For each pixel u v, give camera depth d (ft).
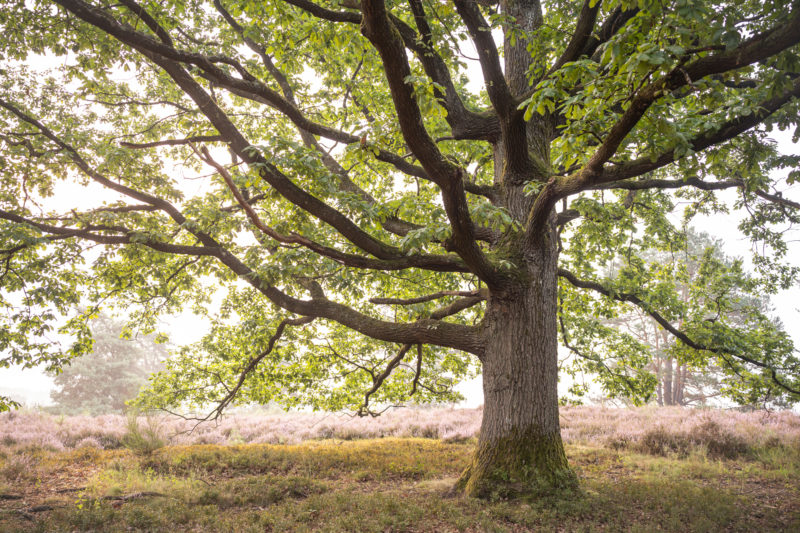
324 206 24.36
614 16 23.57
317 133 27.91
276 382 44.11
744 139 19.44
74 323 38.06
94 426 54.85
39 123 32.14
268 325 41.39
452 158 30.45
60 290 35.22
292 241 23.22
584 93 15.37
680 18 12.09
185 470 31.78
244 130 44.11
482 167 40.70
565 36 25.46
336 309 31.78
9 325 34.81
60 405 131.54
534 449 24.16
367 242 24.76
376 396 45.57
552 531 18.72
